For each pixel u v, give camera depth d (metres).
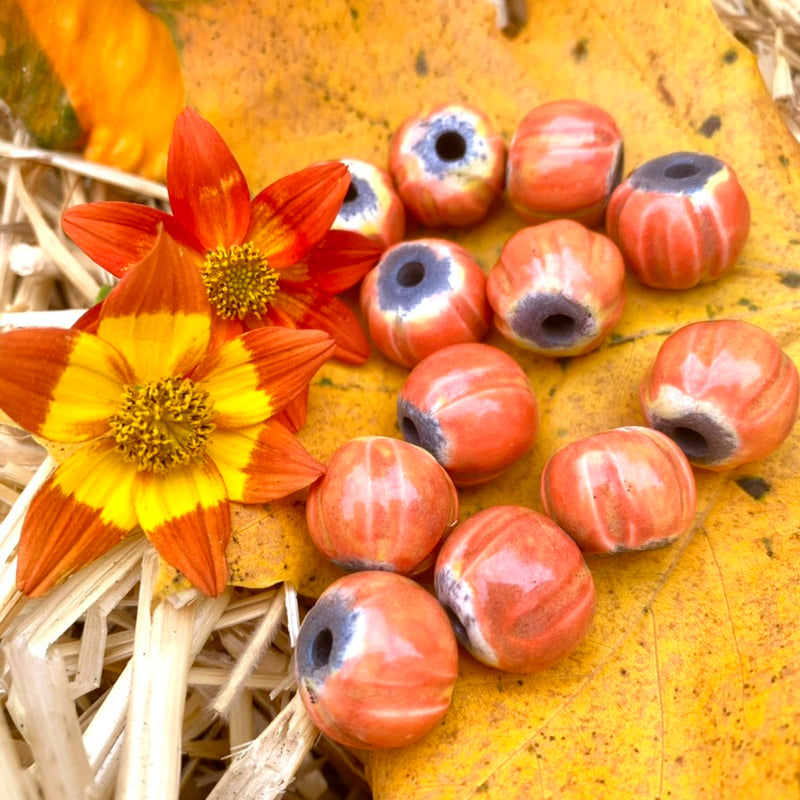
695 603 0.10
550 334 0.11
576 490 0.10
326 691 0.09
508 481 0.11
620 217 0.12
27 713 0.10
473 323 0.12
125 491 0.11
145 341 0.11
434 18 0.13
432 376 0.11
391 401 0.12
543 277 0.11
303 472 0.10
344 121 0.13
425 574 0.11
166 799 0.10
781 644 0.10
